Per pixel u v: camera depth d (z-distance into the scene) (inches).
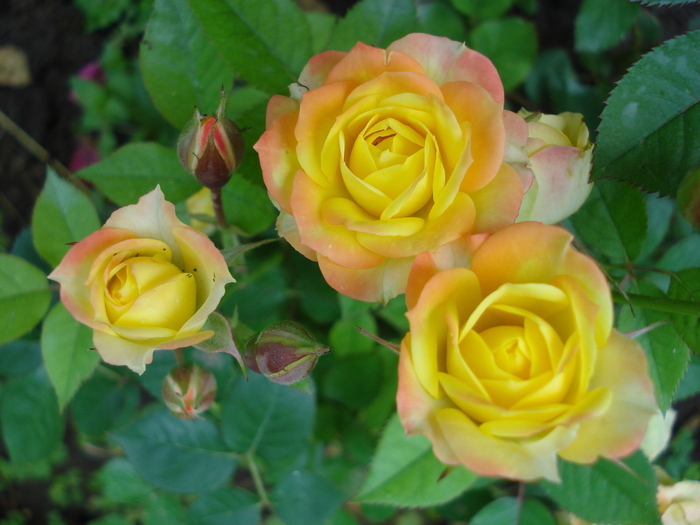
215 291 6.9
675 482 9.3
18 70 18.8
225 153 7.8
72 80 15.9
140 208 7.2
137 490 12.6
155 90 9.4
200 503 9.4
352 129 6.8
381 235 6.6
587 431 6.2
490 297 6.1
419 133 6.7
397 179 6.7
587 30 11.8
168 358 9.6
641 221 8.8
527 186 7.0
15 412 10.4
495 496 10.1
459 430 6.1
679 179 7.7
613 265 9.0
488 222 6.8
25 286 9.1
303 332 7.6
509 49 12.0
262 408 9.4
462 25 12.2
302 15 8.9
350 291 7.0
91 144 18.2
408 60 6.8
